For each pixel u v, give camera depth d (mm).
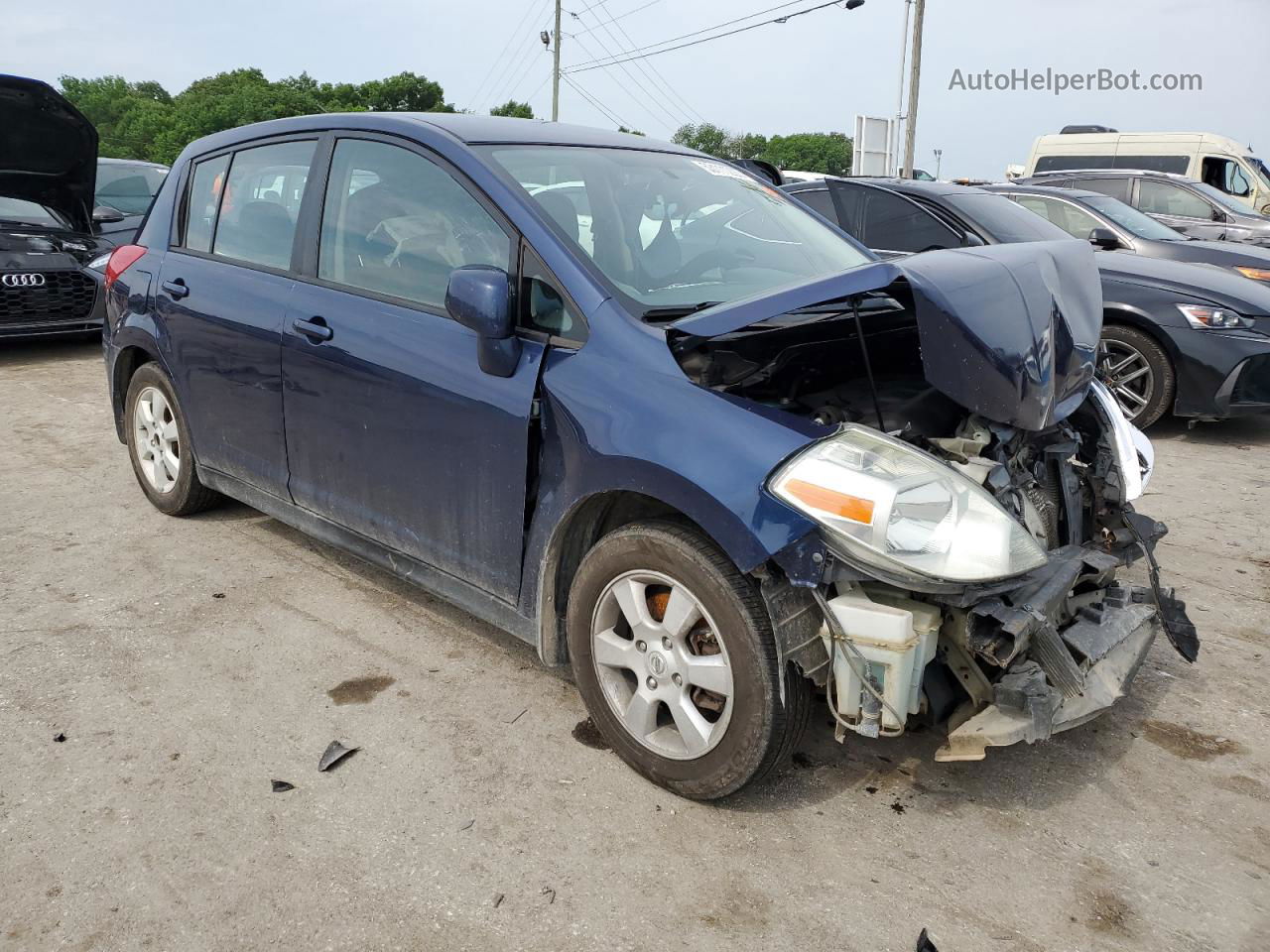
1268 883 2326
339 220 3406
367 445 3197
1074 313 2910
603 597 2646
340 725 2902
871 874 2326
